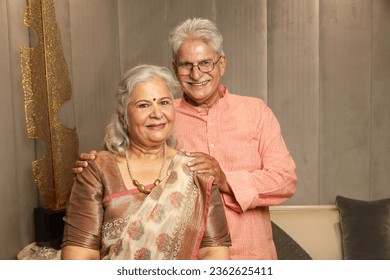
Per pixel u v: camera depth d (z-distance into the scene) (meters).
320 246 3.33
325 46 3.47
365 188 3.57
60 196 2.86
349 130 3.53
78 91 3.24
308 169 3.57
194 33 1.91
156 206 1.49
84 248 1.47
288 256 3.01
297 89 3.50
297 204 3.59
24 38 2.89
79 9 3.23
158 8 3.50
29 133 2.81
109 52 3.43
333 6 3.45
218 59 1.95
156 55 3.52
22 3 2.87
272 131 2.03
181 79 1.95
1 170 2.67
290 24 3.46
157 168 1.57
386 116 3.52
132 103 1.53
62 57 2.84
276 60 3.49
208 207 1.57
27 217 2.94
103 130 3.41
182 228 1.51
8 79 2.74
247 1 3.46
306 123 3.53
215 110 2.00
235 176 1.88
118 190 1.52
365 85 3.50
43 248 2.74
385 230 3.17
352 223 3.22
